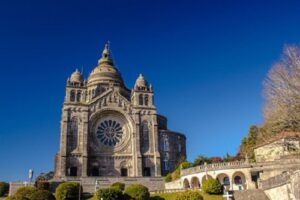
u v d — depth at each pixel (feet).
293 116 140.46
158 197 203.31
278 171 209.87
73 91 301.84
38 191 192.85
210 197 191.93
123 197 196.24
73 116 288.92
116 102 305.12
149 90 320.50
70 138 281.74
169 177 269.44
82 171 271.69
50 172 320.70
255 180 217.97
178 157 323.98
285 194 164.76
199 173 235.61
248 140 269.64
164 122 362.74
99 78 351.67
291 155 213.46
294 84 138.10
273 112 152.66
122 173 287.89
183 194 177.78
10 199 183.42
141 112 308.60
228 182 224.94
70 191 204.23
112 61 376.07
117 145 294.66
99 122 297.53
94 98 301.02
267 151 228.43
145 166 290.97
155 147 298.56
